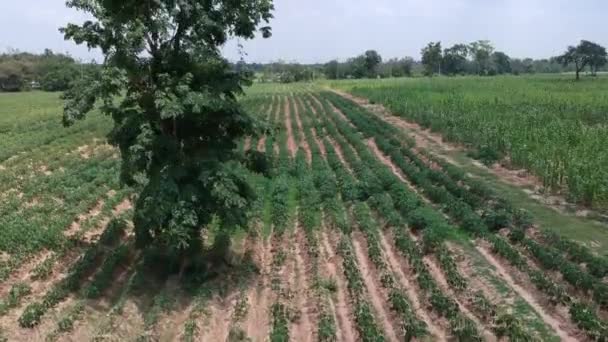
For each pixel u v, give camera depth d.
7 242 18.03
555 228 17.08
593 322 11.46
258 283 15.75
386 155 30.34
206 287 15.00
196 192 14.80
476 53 145.62
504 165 25.30
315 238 17.94
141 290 15.10
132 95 15.25
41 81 127.31
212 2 15.29
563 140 25.45
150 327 13.01
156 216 14.41
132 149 14.12
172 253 16.70
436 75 135.00
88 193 24.19
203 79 15.27
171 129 15.69
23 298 14.62
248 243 18.39
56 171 29.98
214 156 15.39
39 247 17.69
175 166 15.01
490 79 94.62
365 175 24.47
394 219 18.95
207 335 12.96
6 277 15.75
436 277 15.20
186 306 14.42
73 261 17.14
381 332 12.51
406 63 154.12
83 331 13.10
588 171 19.81
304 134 40.19
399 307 13.31
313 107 60.81
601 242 15.84
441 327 12.66
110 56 14.98
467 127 32.31
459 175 23.38
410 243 16.80
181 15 14.66
